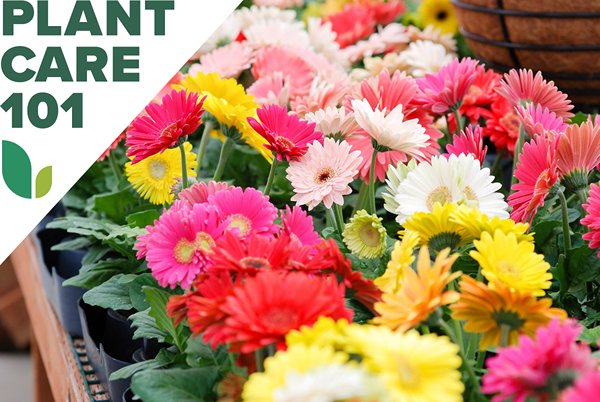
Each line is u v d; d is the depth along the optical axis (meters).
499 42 1.39
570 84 1.38
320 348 0.53
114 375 0.86
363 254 0.88
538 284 0.64
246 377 0.68
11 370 3.39
